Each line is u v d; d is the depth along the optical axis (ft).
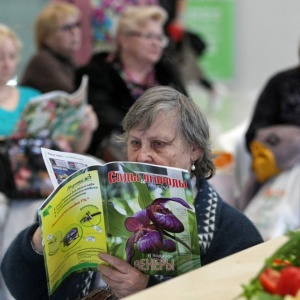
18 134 23.17
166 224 13.43
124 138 15.08
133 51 27.25
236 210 15.24
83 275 14.60
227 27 62.95
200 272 11.65
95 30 36.42
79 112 23.59
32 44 43.75
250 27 64.49
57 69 27.07
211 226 14.75
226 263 12.02
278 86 27.73
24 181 23.25
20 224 23.25
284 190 26.71
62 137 23.62
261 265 11.92
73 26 27.71
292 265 11.12
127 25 27.27
